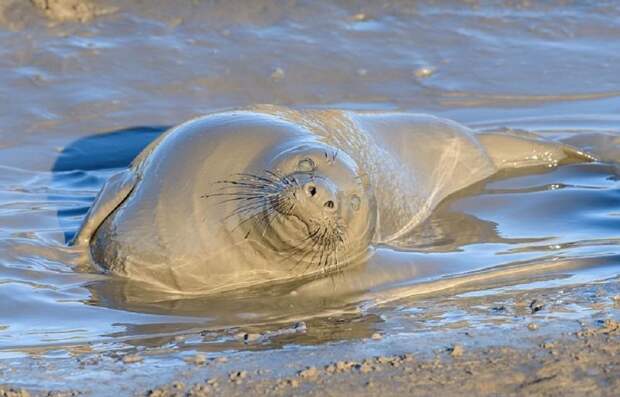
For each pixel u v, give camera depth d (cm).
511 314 2852
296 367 2538
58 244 3397
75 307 3020
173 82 4675
